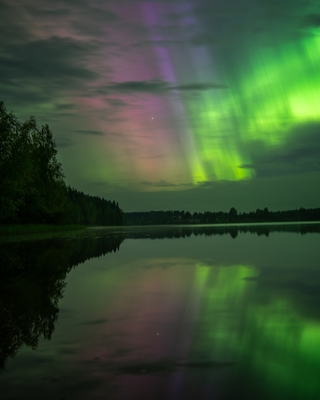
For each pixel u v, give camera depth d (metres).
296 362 5.05
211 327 6.66
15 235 47.06
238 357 5.25
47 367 5.02
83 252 22.05
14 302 9.05
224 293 9.66
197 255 19.11
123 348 5.68
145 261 17.02
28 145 46.84
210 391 4.29
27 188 50.22
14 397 4.21
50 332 6.57
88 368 4.96
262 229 54.94
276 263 15.48
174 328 6.65
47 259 18.39
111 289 10.50
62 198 69.00
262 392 4.26
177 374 4.73
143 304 8.60
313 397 4.15
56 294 9.94
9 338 6.27
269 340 5.95
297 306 8.13
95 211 163.00
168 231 56.75
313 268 14.00
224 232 46.75
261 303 8.48
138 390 4.34
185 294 9.63
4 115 43.78
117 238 37.81
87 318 7.47
